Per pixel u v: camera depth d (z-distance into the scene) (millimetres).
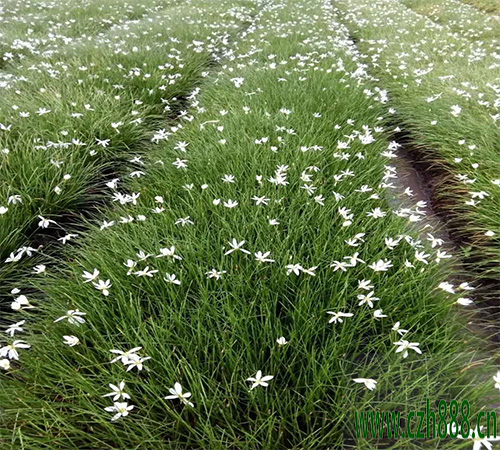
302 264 2273
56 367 1813
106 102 4629
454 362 1896
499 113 4586
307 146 3584
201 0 13875
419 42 8492
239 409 1673
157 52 6949
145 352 1772
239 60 7348
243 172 3271
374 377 1827
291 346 1854
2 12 10609
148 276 2238
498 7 13352
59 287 2248
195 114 4711
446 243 3119
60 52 7051
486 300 2510
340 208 2707
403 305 2121
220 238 2500
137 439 1518
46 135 3863
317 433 1612
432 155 4328
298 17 11297
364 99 4996
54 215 3086
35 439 1531
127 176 3551
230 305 2016
